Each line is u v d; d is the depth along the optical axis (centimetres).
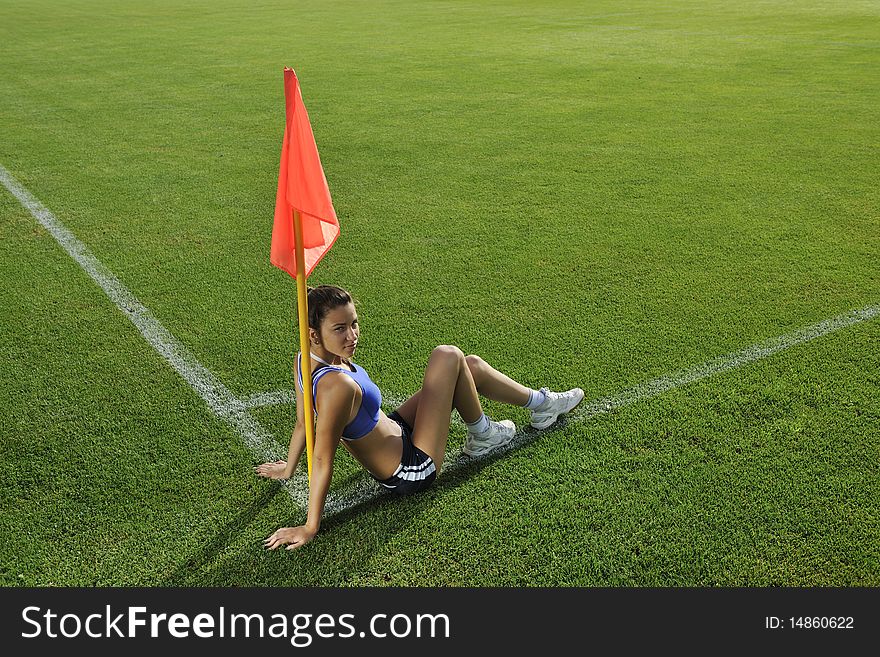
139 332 554
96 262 674
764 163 941
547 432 436
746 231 732
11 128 1148
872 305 584
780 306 584
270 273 653
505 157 980
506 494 388
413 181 894
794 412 450
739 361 508
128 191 865
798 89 1365
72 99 1348
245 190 868
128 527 370
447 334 550
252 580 343
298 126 308
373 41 2033
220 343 538
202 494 391
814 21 2358
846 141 1032
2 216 788
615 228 744
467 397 393
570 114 1197
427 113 1216
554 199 827
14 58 1811
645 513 374
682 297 601
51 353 525
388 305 595
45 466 411
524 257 680
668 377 490
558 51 1825
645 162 951
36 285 629
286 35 2180
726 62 1648
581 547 357
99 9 2961
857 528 363
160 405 466
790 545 355
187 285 630
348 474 403
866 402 459
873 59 1662
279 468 400
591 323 562
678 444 423
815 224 748
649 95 1327
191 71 1616
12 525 371
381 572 346
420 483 375
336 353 345
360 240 725
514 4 2992
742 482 393
